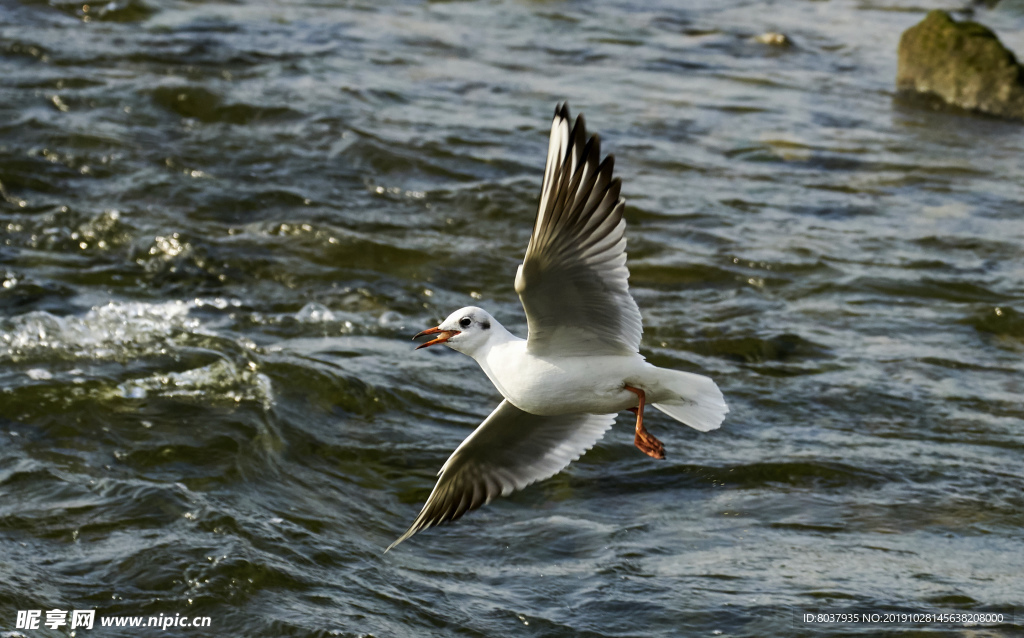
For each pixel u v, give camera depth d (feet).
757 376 46.39
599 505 37.17
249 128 68.54
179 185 59.52
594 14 107.24
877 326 51.24
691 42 101.04
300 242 54.90
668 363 46.83
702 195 66.33
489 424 28.48
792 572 33.12
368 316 49.24
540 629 30.27
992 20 115.65
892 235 62.08
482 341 26.66
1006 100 86.07
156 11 89.86
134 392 40.40
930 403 44.47
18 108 65.92
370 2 102.83
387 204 60.90
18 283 47.96
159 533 32.76
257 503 35.09
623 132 76.18
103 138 63.62
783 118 82.07
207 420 39.09
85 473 35.70
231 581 30.81
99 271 50.49
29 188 57.41
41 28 82.07
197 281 50.55
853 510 36.96
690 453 40.22
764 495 37.81
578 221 22.50
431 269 54.19
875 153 75.97
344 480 37.42
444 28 97.55
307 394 41.55
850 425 42.86
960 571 33.45
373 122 71.51
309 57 83.92
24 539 32.01
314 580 31.58
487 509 36.70
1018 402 44.91
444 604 31.19
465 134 71.72
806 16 113.80
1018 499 37.78
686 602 31.42
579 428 29.71
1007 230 63.62
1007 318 52.03
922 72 89.30
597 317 24.85
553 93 83.10
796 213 64.75
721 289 54.65
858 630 30.17
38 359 42.11
